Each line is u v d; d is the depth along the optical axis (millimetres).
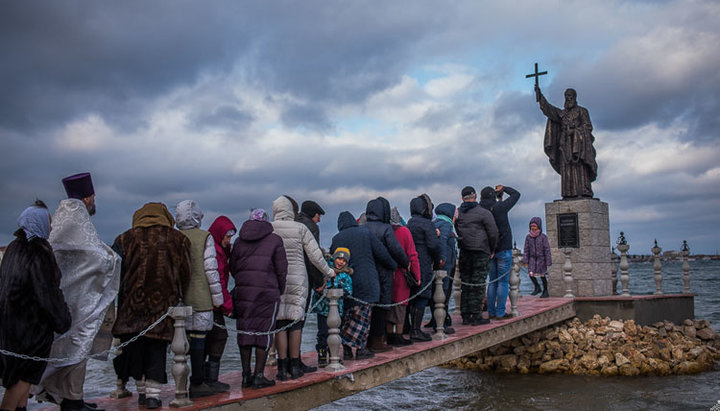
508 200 10234
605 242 14703
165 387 6219
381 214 7438
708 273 102125
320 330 7082
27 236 4336
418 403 9820
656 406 9023
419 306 8242
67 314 4371
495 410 9164
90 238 4637
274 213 6336
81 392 4715
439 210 9078
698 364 11711
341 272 6812
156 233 5016
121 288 4953
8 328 4215
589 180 14789
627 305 13062
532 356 12234
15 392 4270
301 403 6039
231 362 13969
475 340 9109
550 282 14672
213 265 5336
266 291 5668
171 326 5016
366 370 6789
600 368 11617
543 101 14930
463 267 9891
